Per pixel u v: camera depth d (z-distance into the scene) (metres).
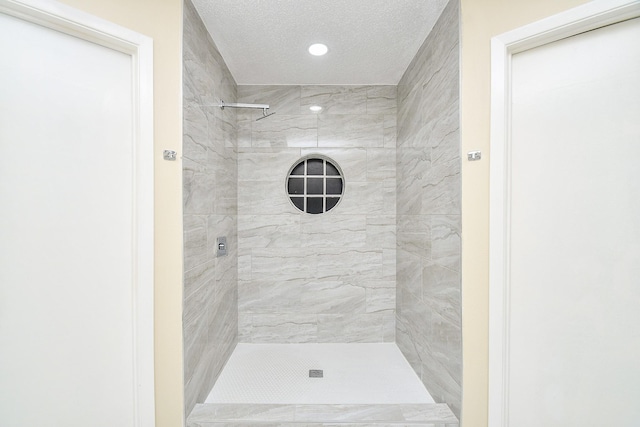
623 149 1.13
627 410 1.14
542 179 1.27
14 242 1.07
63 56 1.16
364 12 1.59
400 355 2.25
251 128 2.46
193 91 1.52
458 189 1.42
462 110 1.39
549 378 1.26
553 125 1.25
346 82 2.43
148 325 1.31
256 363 2.12
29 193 1.09
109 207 1.26
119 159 1.28
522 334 1.32
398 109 2.43
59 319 1.15
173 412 1.38
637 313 1.12
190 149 1.49
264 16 1.61
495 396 1.33
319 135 2.47
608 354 1.16
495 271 1.33
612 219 1.15
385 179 2.48
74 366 1.19
